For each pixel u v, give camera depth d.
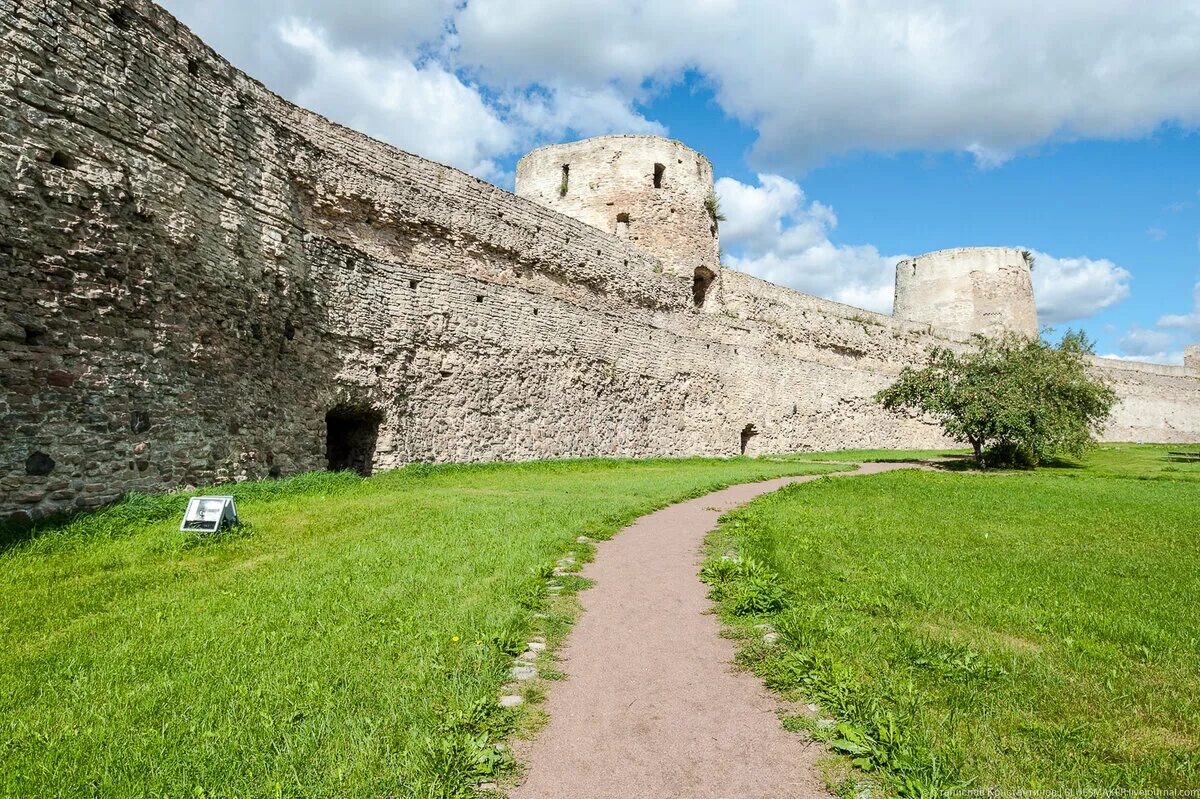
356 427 16.47
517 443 19.81
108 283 9.25
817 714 4.21
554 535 8.71
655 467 21.42
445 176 19.22
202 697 4.20
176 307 10.42
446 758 3.55
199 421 10.73
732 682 4.72
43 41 8.74
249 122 12.96
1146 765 3.57
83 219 8.98
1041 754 3.71
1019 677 4.68
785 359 32.03
